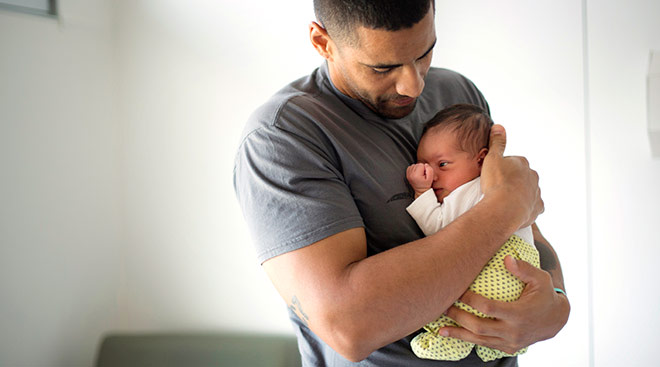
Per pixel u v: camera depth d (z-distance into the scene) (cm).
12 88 211
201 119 260
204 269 267
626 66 162
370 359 104
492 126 121
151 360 249
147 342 254
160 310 272
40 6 225
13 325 213
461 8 207
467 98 134
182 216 267
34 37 221
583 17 167
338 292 89
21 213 216
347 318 88
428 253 91
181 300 270
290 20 249
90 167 253
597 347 171
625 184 165
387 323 88
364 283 88
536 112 193
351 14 93
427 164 115
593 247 171
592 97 167
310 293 91
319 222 92
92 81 253
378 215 105
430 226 108
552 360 178
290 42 250
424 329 108
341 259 91
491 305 94
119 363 249
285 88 114
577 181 182
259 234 97
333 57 105
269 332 263
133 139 268
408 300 88
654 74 158
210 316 268
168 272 270
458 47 209
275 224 95
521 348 101
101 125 259
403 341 105
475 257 92
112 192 268
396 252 92
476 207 98
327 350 109
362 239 96
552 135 189
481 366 107
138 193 270
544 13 192
